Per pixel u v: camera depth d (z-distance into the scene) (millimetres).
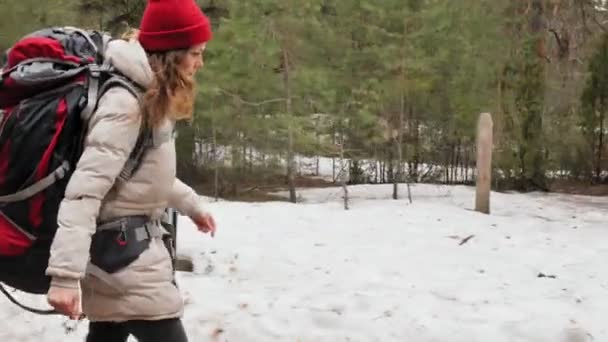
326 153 14047
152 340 2826
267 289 5621
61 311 2510
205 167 15477
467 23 14922
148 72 2639
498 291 5594
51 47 2643
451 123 15812
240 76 13203
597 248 7621
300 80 13141
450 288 5660
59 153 2568
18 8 16016
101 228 2715
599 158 16859
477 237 8117
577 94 17469
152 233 2793
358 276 6121
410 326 4754
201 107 13570
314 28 13281
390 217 9500
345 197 10680
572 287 5742
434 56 13734
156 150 2744
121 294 2744
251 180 15133
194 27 2699
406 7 12820
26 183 2562
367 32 13539
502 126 15305
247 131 13844
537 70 15438
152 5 2693
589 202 13203
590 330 4684
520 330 4656
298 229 8406
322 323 4840
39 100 2566
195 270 6387
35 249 2641
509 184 15578
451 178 16328
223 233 7867
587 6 17922
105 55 2691
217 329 4707
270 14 13117
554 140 16766
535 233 8594
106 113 2561
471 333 4645
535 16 15828
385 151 15555
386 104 13617
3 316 4777
